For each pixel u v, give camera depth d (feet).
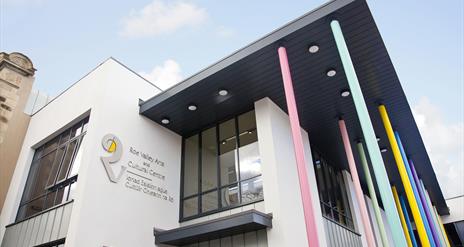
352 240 33.71
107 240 20.89
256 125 26.58
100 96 25.23
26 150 31.22
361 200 25.14
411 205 24.17
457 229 59.16
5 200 28.96
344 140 28.14
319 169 33.42
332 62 22.36
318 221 26.76
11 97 32.81
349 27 19.44
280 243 20.16
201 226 22.13
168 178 28.14
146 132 27.84
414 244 44.55
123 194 23.35
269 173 23.12
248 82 24.61
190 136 31.71
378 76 23.81
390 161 38.75
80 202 20.31
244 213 20.27
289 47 21.02
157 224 25.14
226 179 26.37
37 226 23.47
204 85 24.77
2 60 33.32
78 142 25.48
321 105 27.45
